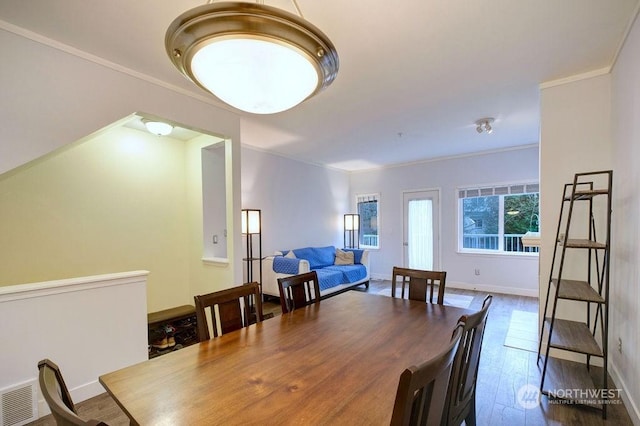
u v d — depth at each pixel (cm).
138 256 349
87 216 308
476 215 570
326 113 350
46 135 202
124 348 246
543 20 192
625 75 214
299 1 170
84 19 183
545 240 283
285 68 110
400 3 175
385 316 191
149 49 216
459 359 117
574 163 269
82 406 216
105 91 228
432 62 242
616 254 236
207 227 384
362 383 113
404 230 648
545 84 279
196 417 94
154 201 366
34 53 197
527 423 196
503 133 436
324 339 155
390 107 334
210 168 390
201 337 160
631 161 203
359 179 718
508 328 362
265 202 521
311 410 97
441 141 479
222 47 101
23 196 267
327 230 664
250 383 114
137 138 351
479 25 196
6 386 192
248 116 351
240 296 184
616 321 234
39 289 204
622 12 185
